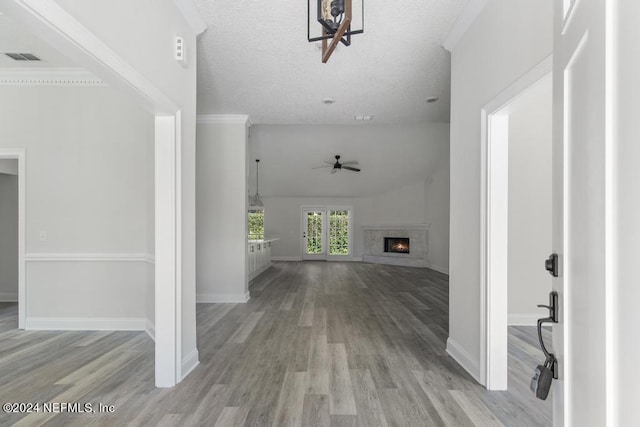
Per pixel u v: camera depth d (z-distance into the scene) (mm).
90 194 4031
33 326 3998
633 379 594
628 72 613
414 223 10141
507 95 2248
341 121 5621
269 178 10445
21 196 4020
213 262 5484
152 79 2279
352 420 2109
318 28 2982
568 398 890
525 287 4219
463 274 2934
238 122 5445
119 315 3996
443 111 5109
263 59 3518
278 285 6930
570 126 899
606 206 685
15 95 4035
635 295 589
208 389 2508
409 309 4926
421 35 3107
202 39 3160
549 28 1834
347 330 3924
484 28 2564
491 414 2178
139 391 2482
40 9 1377
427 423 2080
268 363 2977
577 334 837
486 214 2537
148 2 2229
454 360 3041
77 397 2400
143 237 4004
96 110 4035
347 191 11172
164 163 2566
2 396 2422
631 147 603
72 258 3992
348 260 11680
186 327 2803
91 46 1666
